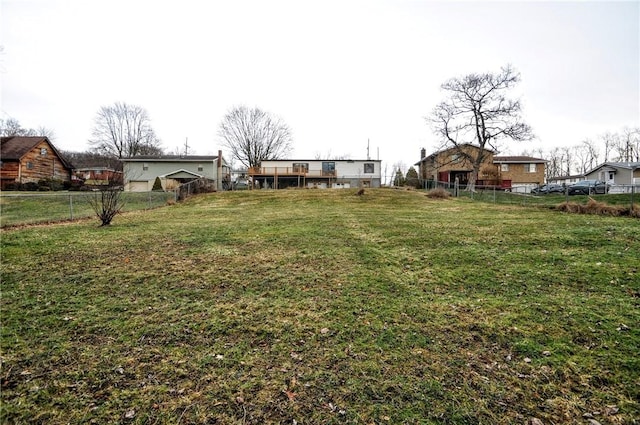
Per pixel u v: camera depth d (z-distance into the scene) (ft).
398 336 9.86
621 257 18.16
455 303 12.37
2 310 11.59
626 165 108.37
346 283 14.67
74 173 129.90
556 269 16.38
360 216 39.65
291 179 124.47
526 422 6.45
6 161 94.58
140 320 10.91
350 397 7.16
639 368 8.13
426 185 104.47
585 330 10.07
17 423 6.31
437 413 6.67
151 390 7.38
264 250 21.07
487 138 92.84
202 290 13.79
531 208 49.03
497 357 8.75
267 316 11.28
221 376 7.92
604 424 6.41
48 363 8.38
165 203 62.75
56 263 17.49
